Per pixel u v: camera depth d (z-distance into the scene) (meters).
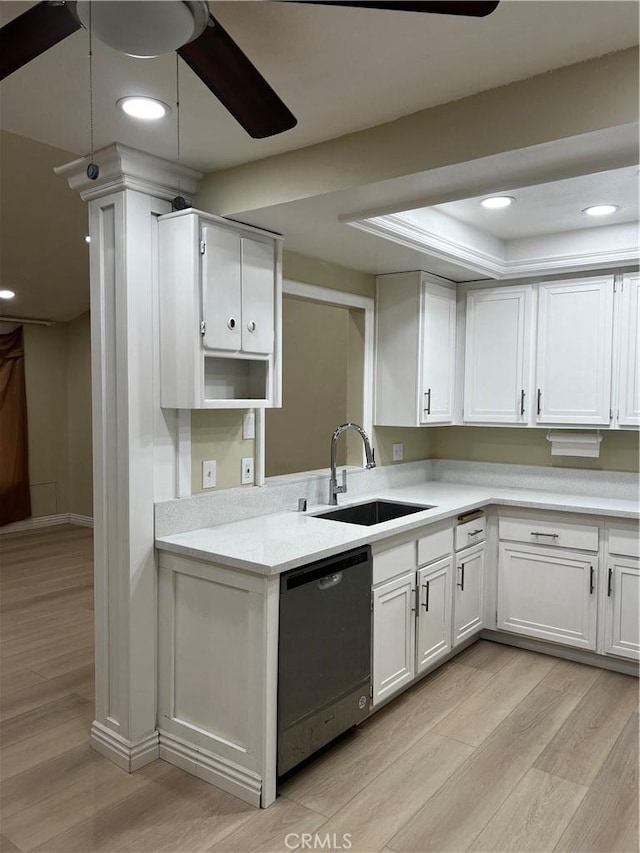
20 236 4.59
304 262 3.14
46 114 1.99
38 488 6.52
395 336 3.60
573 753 2.48
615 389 3.33
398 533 2.72
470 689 3.02
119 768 2.40
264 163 2.35
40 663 3.32
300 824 2.07
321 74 1.76
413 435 4.07
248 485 2.88
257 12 1.47
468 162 1.92
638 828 2.05
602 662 3.26
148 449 2.41
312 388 5.06
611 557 3.16
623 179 2.51
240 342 2.49
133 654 2.39
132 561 2.37
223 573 2.25
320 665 2.36
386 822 2.08
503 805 2.17
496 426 3.74
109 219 2.38
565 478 3.69
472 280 3.78
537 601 3.41
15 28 1.23
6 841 1.99
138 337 2.36
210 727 2.33
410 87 1.84
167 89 1.82
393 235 2.74
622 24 1.54
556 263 3.38
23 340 6.32
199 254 2.32
